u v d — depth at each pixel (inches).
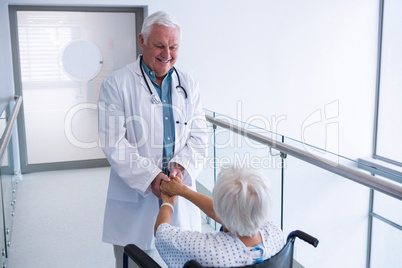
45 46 188.5
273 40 206.1
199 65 197.5
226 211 48.7
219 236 50.9
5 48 179.3
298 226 92.8
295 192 90.5
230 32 199.0
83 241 125.0
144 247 82.7
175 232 53.3
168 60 76.0
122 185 81.0
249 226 48.4
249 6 199.3
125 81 78.5
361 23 218.5
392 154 235.1
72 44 191.6
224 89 203.0
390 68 227.8
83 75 195.2
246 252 49.7
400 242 72.2
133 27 197.5
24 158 193.5
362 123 229.3
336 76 219.5
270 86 209.6
